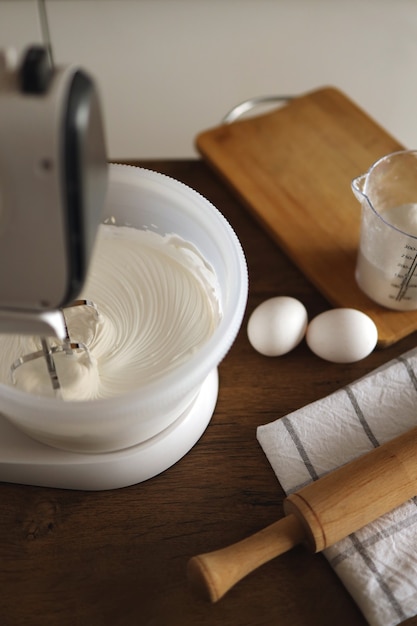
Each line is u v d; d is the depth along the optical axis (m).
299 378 0.67
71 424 0.49
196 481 0.61
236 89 1.29
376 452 0.57
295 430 0.62
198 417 0.61
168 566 0.57
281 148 0.84
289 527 0.54
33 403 0.49
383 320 0.71
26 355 0.57
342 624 0.54
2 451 0.59
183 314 0.65
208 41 1.27
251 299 0.73
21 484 0.61
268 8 1.26
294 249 0.75
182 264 0.68
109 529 0.59
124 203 0.66
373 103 1.24
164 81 1.29
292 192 0.80
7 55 0.34
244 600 0.55
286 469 0.61
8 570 0.57
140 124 1.30
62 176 0.34
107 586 0.56
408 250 0.64
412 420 0.63
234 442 0.64
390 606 0.53
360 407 0.63
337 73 1.28
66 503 0.60
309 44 1.28
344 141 0.85
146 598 0.56
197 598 0.56
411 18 1.27
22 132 0.33
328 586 0.56
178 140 1.30
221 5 1.25
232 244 0.58
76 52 1.27
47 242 0.37
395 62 1.27
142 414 0.50
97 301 0.65
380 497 0.54
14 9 1.24
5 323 0.43
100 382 0.60
